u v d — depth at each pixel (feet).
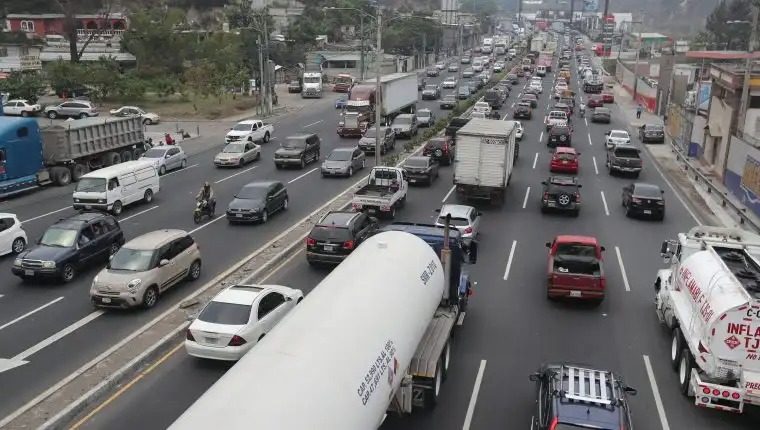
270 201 93.76
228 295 52.39
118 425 41.96
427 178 116.37
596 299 61.57
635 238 86.94
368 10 440.04
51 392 45.42
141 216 96.07
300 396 26.63
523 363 50.98
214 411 25.21
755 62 167.32
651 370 50.19
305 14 446.19
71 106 200.03
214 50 277.85
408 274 41.81
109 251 75.77
